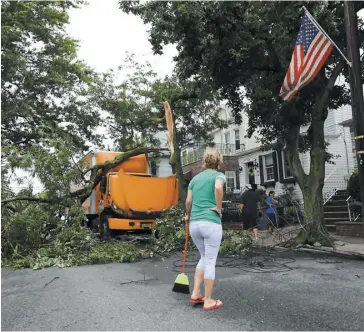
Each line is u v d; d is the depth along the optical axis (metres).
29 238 9.47
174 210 11.11
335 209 14.83
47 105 18.16
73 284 6.23
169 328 3.96
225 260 8.20
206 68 10.56
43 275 7.09
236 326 3.97
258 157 22.12
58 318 4.42
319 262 7.79
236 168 22.33
